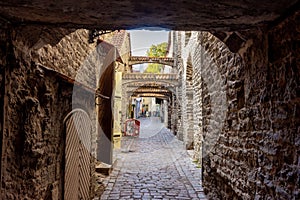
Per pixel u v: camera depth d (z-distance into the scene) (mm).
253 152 2768
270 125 2381
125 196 5012
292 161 1997
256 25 2346
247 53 2916
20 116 2299
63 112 3301
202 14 2057
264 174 2486
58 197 3211
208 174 4934
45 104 2709
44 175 2764
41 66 2588
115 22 2270
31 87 2447
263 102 2529
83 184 4316
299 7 1840
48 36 2584
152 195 5086
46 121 2748
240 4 1848
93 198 4891
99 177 6348
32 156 2447
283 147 2135
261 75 2572
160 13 2039
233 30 2541
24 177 2377
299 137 1904
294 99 1978
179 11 1996
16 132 2250
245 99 3016
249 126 2896
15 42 2162
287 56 2074
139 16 2109
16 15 2016
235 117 3375
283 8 1928
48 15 2049
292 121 2006
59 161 3230
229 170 3609
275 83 2285
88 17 2123
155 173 6902
